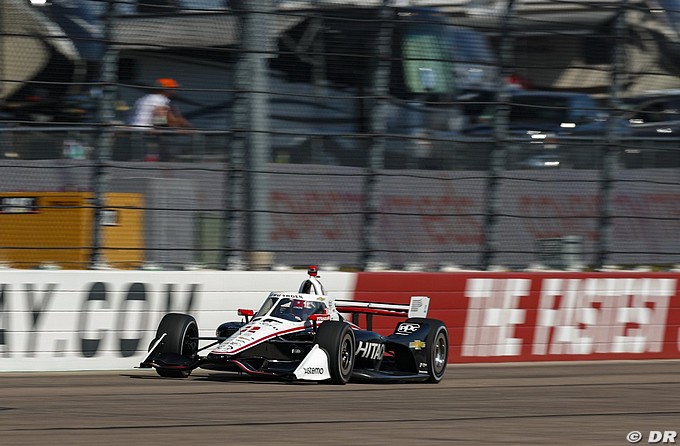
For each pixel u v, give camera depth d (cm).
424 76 4925
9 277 4025
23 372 4019
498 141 5019
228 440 2241
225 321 4459
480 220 5019
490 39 5053
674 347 5359
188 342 3762
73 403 2908
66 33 4441
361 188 4822
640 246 5375
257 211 4547
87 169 4484
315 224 4712
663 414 3094
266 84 4675
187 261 4494
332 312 3953
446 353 4100
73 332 4131
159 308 4316
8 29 4416
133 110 4516
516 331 5016
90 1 4422
